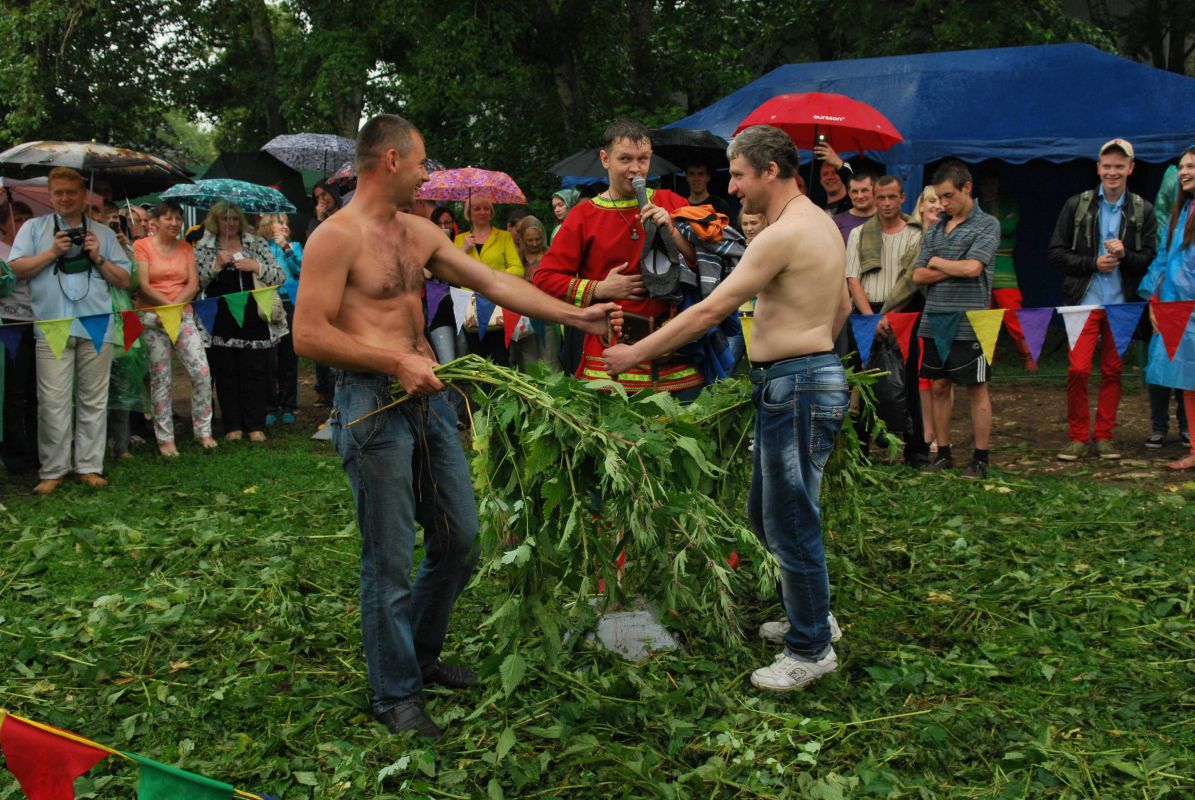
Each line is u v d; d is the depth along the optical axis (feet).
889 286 23.82
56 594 17.17
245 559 18.71
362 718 12.37
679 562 11.50
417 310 12.10
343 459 11.83
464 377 11.48
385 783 11.02
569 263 15.39
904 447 24.70
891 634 14.79
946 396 24.03
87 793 10.74
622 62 61.77
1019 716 12.21
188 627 15.31
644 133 15.06
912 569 17.43
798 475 12.59
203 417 29.48
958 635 14.55
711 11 60.95
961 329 22.91
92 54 82.33
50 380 24.22
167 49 87.10
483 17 55.21
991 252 22.57
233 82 86.33
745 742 11.63
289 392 33.96
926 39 58.95
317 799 10.73
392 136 11.51
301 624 15.33
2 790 10.78
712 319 12.28
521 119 61.82
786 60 70.49
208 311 27.07
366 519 11.82
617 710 12.12
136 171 35.12
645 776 10.71
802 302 12.46
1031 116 41.75
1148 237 24.77
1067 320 23.02
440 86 55.16
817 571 12.82
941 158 41.11
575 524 11.22
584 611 12.56
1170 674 13.28
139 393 27.68
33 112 73.46
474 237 29.60
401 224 12.04
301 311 11.19
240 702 12.75
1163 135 40.14
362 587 12.07
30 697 12.97
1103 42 56.49
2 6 72.38
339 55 58.49
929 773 10.99
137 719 12.44
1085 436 25.94
